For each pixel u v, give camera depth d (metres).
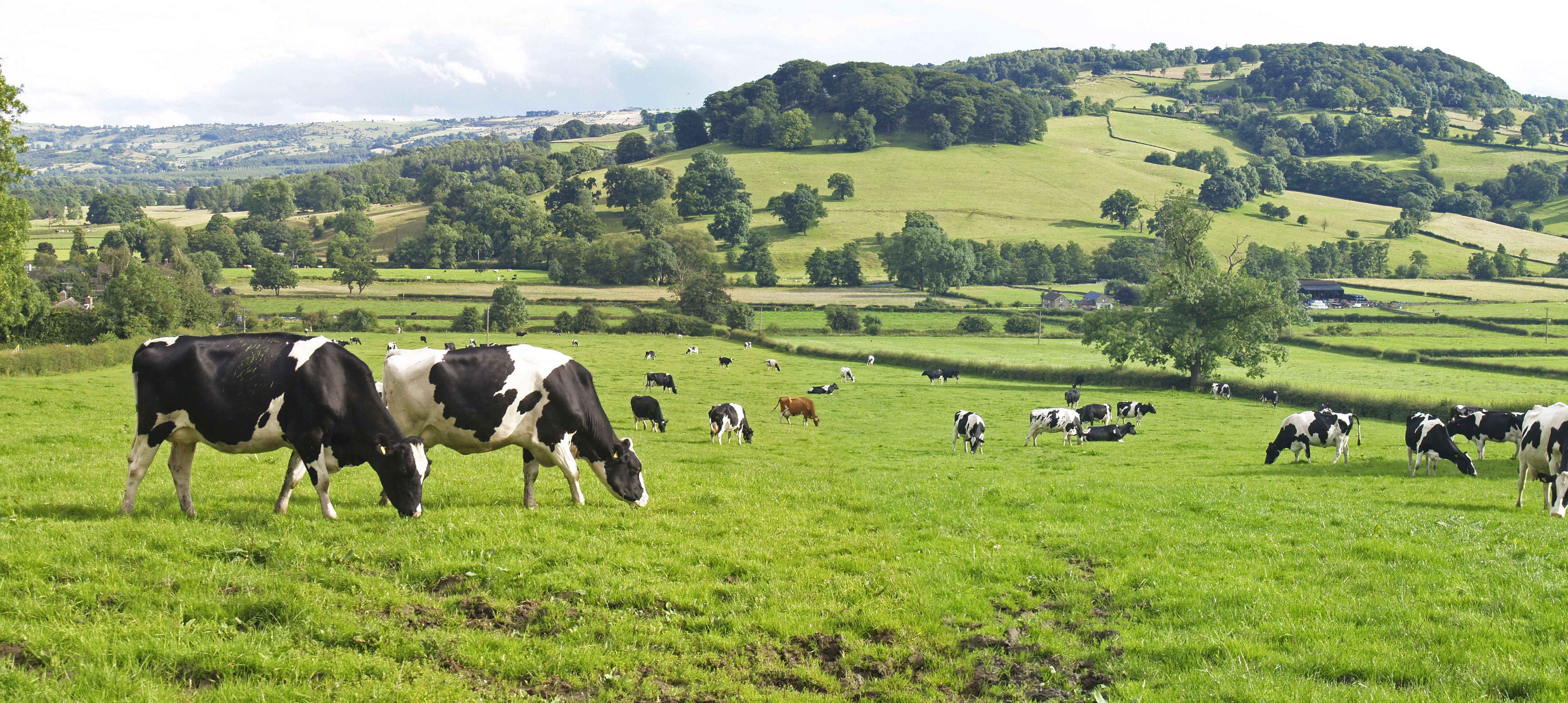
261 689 7.34
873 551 12.54
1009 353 81.56
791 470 23.20
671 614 9.70
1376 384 59.09
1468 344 81.00
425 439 14.20
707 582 10.71
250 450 11.84
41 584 8.79
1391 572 11.48
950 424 39.66
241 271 153.25
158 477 15.18
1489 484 21.69
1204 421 43.03
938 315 113.06
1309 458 27.81
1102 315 64.31
